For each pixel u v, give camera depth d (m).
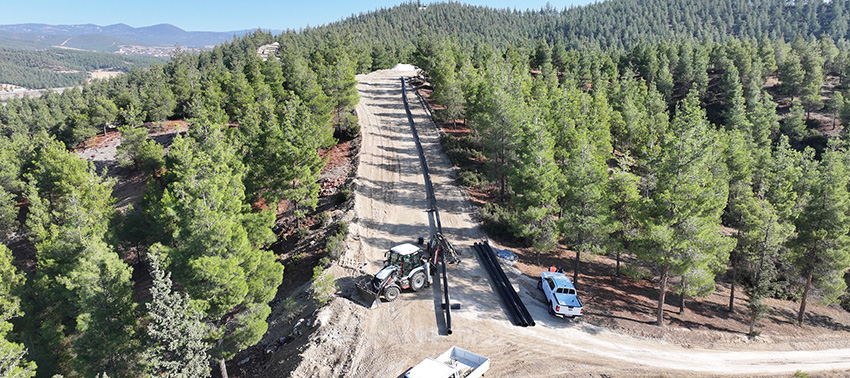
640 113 70.69
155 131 81.12
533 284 31.95
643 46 122.50
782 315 35.28
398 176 53.41
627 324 28.22
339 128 68.75
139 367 23.86
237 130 51.56
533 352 24.11
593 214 31.47
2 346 22.34
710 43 147.62
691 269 28.14
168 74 158.00
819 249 33.22
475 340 24.83
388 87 97.25
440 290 29.91
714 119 95.69
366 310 27.23
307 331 25.66
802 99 95.06
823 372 25.73
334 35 128.38
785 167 50.94
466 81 71.00
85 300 23.42
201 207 23.53
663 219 27.61
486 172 51.31
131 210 45.62
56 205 48.22
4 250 33.19
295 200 41.25
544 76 93.94
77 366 23.61
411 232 39.94
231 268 22.67
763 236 31.91
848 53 122.94
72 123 80.50
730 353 26.69
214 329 22.47
